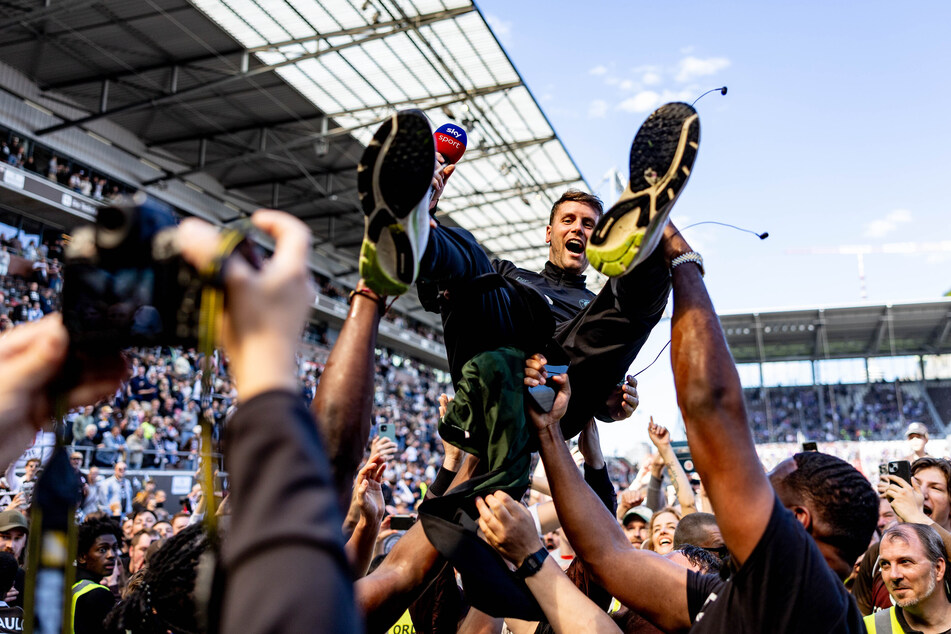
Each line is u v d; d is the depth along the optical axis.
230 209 26.75
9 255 17.75
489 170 23.78
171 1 16.56
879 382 34.25
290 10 16.95
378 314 1.90
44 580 0.85
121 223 0.73
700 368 1.54
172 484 14.12
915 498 3.73
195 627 1.42
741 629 1.47
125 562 6.06
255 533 0.69
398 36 17.58
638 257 1.62
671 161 1.58
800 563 1.45
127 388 16.31
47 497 0.86
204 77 19.78
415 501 17.70
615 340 2.41
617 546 1.96
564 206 3.45
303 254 0.82
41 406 0.90
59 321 0.84
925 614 3.27
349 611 0.69
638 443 8.16
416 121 1.59
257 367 0.75
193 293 0.74
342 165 24.77
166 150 24.02
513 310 2.40
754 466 1.49
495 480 2.10
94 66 19.42
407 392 31.89
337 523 0.73
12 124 19.83
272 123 22.22
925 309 29.77
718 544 3.34
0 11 16.47
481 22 16.92
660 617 1.88
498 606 2.04
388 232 1.65
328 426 1.72
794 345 33.81
